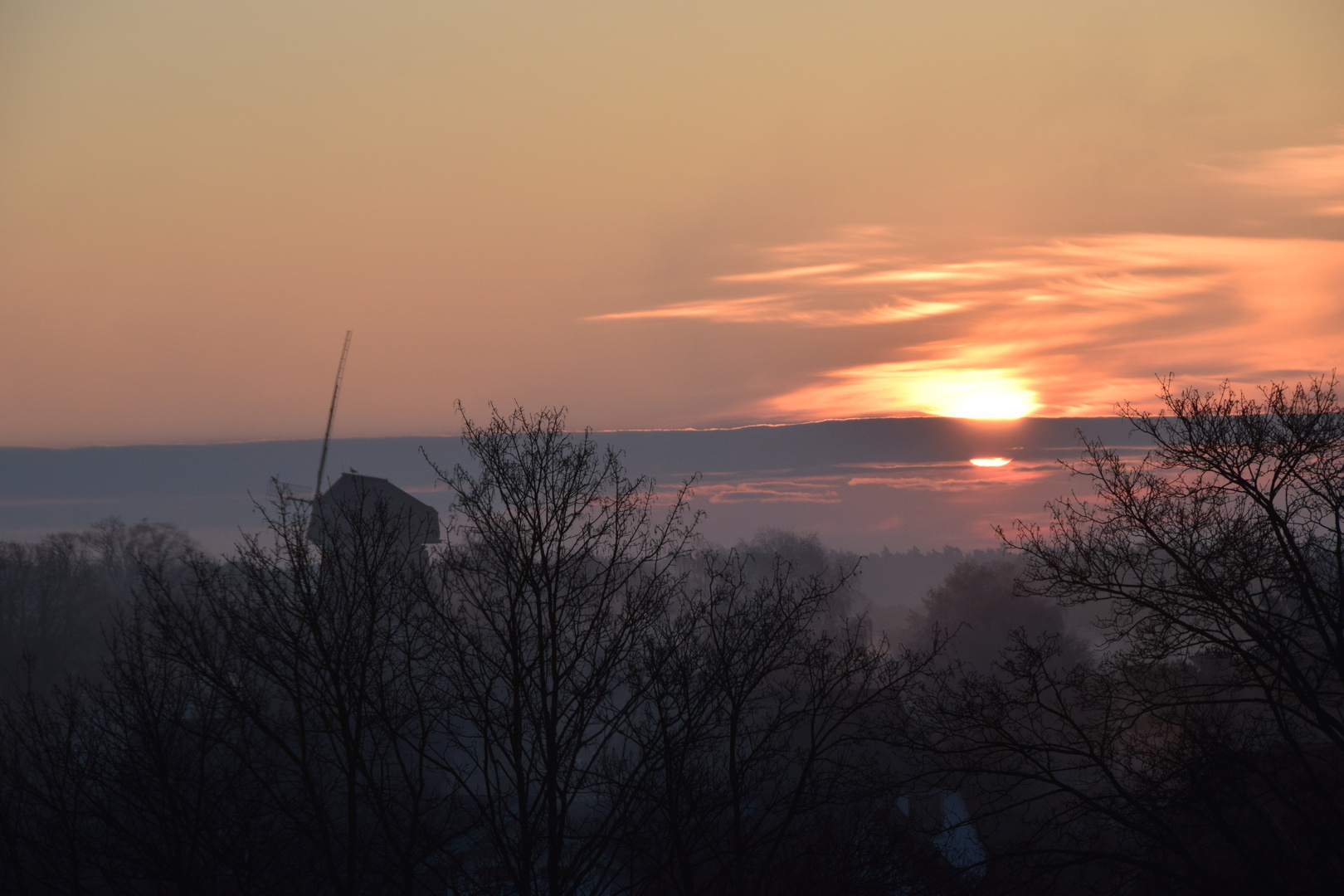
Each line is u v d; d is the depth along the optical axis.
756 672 14.91
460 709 14.60
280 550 14.27
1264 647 17.45
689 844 14.51
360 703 13.45
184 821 13.14
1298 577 17.59
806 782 15.61
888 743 18.28
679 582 15.45
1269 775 18.05
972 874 18.16
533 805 13.88
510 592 14.45
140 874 13.32
